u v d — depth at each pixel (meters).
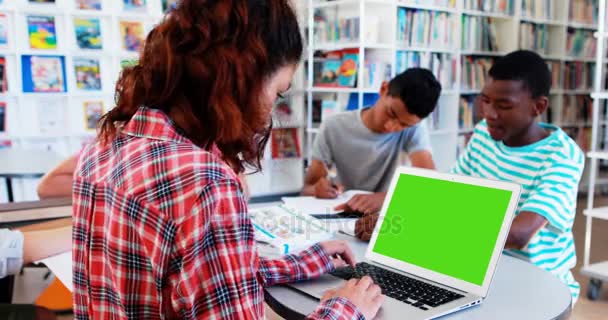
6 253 1.28
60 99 4.18
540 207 1.41
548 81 1.59
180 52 0.68
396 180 1.25
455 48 4.37
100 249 0.69
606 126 5.31
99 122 0.77
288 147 4.88
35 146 4.13
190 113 0.68
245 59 0.68
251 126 0.71
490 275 0.99
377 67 3.81
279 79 0.74
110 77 4.29
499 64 1.62
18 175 2.67
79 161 0.77
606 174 5.57
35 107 4.10
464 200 1.10
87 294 0.73
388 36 3.85
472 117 4.68
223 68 0.67
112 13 4.16
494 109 1.62
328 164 2.42
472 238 1.05
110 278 0.68
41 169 2.78
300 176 5.04
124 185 0.66
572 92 5.23
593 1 5.36
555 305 0.97
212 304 0.64
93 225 0.70
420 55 4.13
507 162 1.67
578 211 4.75
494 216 1.04
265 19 0.70
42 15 4.00
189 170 0.64
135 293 0.66
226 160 0.72
